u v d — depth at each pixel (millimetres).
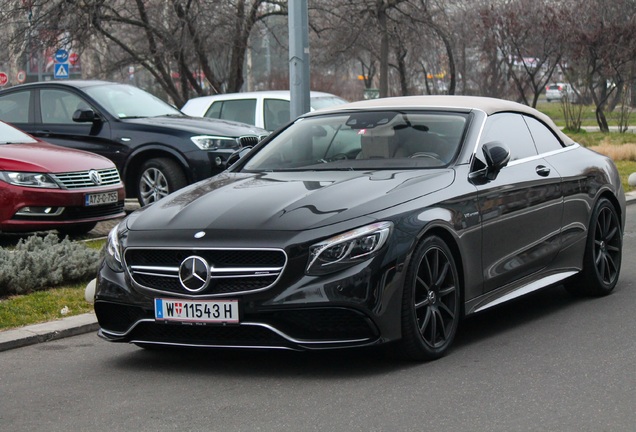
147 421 5586
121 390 6309
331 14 32031
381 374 6398
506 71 44812
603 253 8977
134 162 15094
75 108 15539
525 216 7793
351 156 7684
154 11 29188
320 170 7570
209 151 14797
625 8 38656
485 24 41281
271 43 34719
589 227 8750
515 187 7684
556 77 53938
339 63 36312
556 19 39188
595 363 6531
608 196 9164
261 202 6703
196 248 6371
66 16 27672
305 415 5562
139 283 6602
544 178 8117
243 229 6363
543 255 8062
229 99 20438
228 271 6297
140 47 31281
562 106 40375
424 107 8062
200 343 6492
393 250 6332
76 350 7559
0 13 28297
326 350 6910
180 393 6164
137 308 6664
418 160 7445
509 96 45500
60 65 32750
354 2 31062
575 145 9141
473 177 7336
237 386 6266
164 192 14914
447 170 7238
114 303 6723
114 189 12820
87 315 8469
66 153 12703
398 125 7840
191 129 14961
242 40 29391
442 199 6891
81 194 12305
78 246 10180
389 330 6332
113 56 31531
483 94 45312
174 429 5406
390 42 32375
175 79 34469
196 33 28766
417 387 6059
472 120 7793
